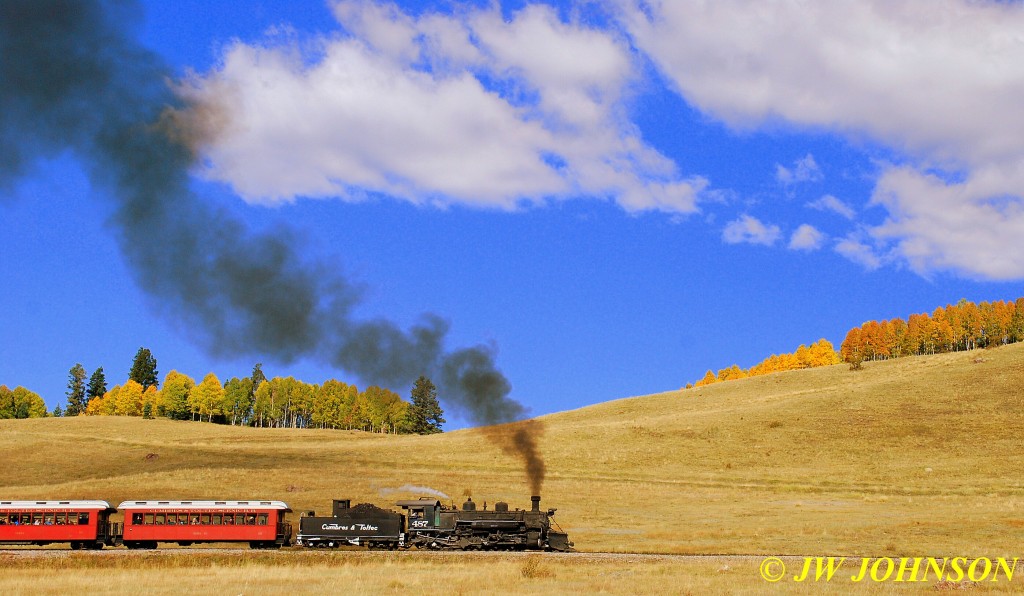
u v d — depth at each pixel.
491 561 43.09
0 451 105.19
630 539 55.25
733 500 75.25
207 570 38.94
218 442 121.50
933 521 60.19
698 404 141.00
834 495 77.50
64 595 31.03
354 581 34.84
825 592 32.59
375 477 85.31
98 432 144.12
